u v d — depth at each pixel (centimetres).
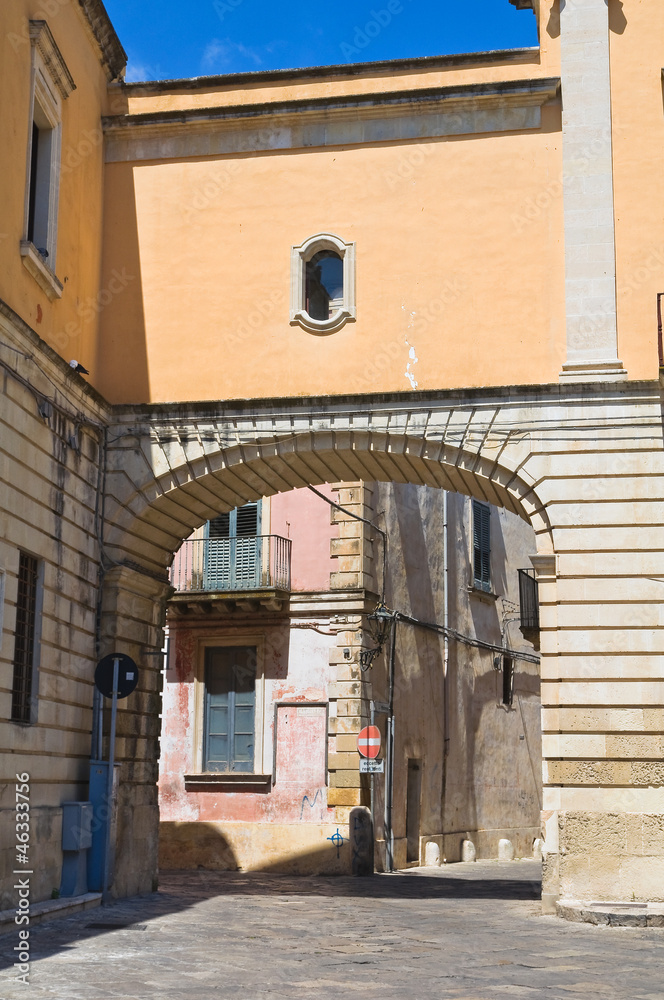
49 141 1455
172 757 2266
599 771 1388
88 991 824
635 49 1555
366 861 2133
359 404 1527
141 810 1586
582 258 1509
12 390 1272
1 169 1275
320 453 1552
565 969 959
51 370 1393
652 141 1527
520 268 1532
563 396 1480
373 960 997
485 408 1496
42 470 1359
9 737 1239
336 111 1606
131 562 1588
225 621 2277
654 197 1512
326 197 1599
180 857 2195
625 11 1568
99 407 1562
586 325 1491
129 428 1581
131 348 1612
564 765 1397
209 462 1562
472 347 1526
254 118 1622
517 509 1535
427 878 2078
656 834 1362
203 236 1623
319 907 1453
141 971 916
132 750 1577
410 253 1564
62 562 1419
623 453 1456
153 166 1655
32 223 1435
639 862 1361
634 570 1427
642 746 1387
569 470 1462
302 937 1144
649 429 1457
